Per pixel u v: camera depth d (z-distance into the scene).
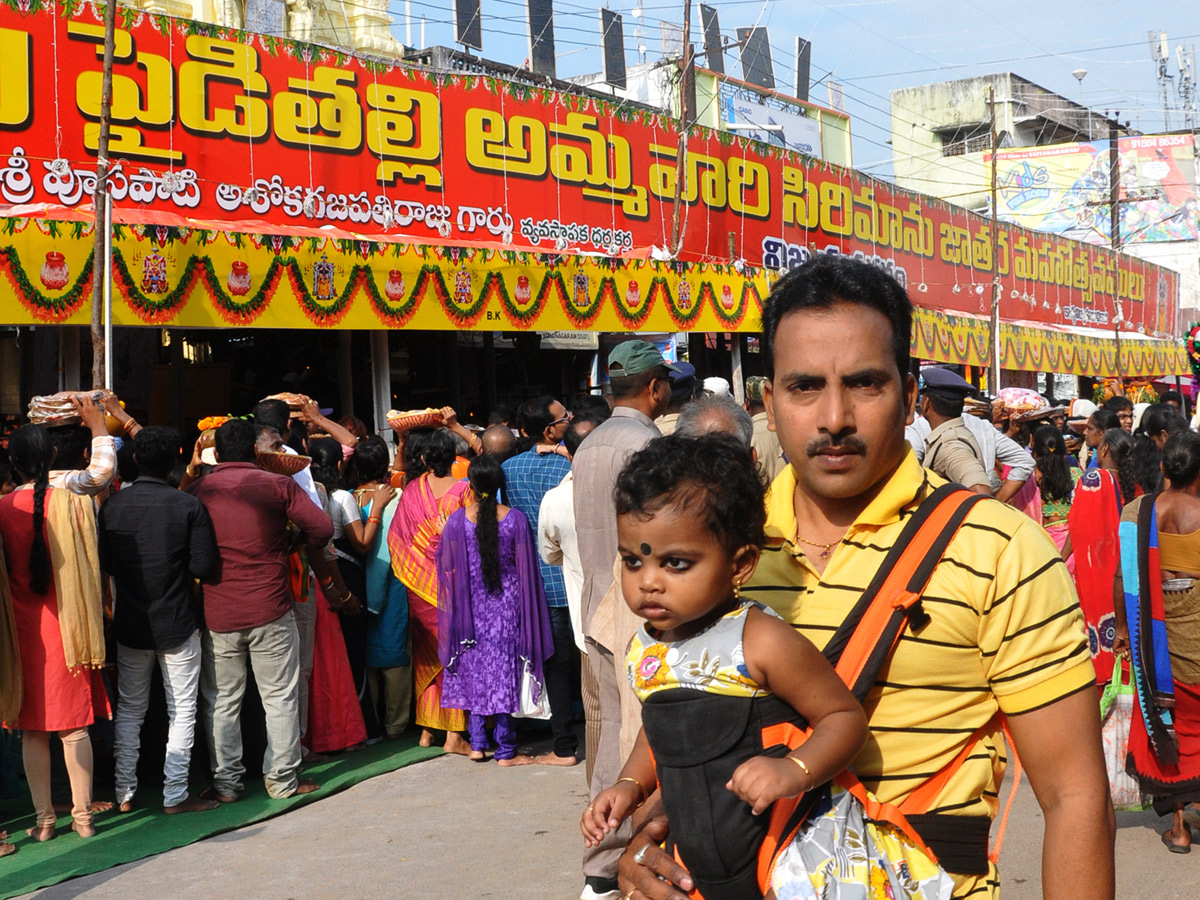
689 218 12.23
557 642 6.13
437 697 6.37
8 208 7.09
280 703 5.43
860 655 1.63
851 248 14.90
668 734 1.66
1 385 8.65
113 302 6.54
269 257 7.24
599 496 3.96
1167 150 32.50
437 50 13.72
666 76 18.86
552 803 5.36
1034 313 20.47
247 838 4.95
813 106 23.08
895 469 1.71
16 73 7.34
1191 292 32.28
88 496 4.98
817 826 1.59
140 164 7.91
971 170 33.88
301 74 8.85
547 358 12.70
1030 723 1.61
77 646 4.81
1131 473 5.98
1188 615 4.42
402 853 4.71
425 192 9.73
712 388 7.19
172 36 8.08
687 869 1.67
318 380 10.17
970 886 1.64
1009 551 1.62
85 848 4.79
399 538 6.43
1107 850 1.58
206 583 5.31
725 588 1.66
